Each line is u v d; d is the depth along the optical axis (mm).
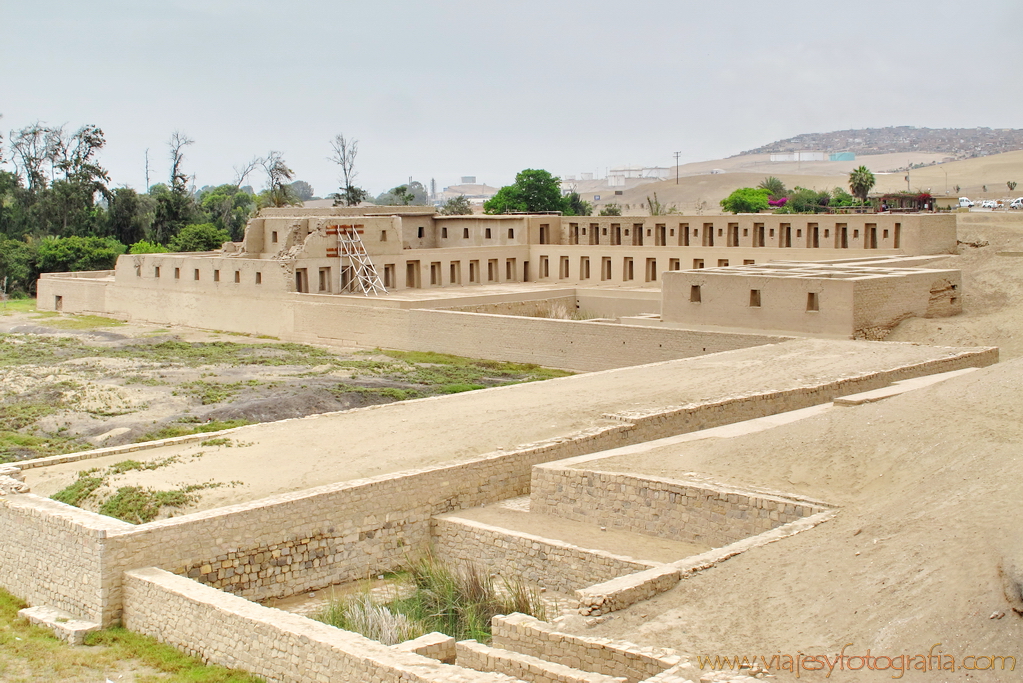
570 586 21781
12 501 22281
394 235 72125
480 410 31625
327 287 70000
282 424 30266
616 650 15258
